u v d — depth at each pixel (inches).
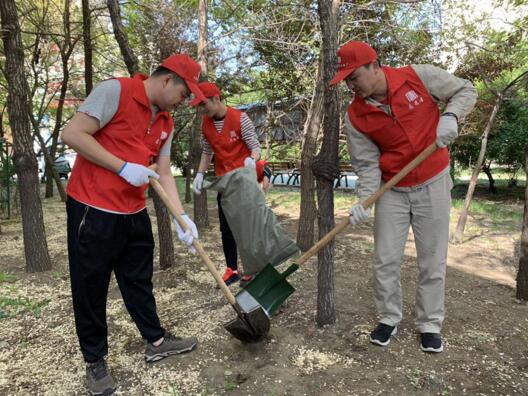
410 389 93.1
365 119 103.0
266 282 113.3
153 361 106.0
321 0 105.1
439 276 106.7
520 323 122.9
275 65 332.8
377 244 110.0
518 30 253.0
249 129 153.9
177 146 468.8
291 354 107.3
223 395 92.4
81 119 84.5
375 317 126.1
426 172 103.0
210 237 237.5
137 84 89.4
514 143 343.0
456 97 98.8
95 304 92.9
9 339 120.0
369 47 96.2
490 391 92.0
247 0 282.8
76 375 101.9
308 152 185.2
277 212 323.3
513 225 264.1
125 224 93.6
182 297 146.9
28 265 177.9
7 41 166.9
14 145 171.2
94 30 337.1
